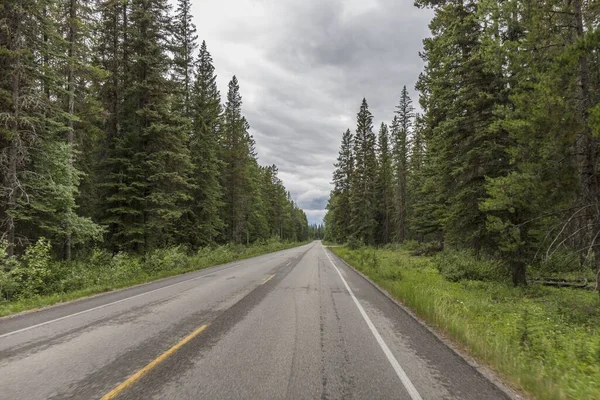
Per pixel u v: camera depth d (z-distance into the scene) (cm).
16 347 593
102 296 1170
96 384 436
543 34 1036
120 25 2194
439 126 1630
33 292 1215
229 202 4262
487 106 1477
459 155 1584
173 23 2509
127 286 1436
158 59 2152
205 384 434
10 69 1352
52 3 1438
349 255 3266
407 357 544
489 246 1588
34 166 1545
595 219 997
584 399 406
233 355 545
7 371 480
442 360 533
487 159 1484
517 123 1042
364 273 1925
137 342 615
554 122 943
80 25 1683
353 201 5250
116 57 2167
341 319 802
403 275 1619
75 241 1748
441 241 3434
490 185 1240
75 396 404
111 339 634
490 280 1564
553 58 1009
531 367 494
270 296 1115
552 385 428
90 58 1986
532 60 1060
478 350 557
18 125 1406
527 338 643
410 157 4712
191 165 2353
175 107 3006
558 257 1691
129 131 2211
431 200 3225
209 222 3259
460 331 653
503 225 1285
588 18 1056
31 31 1423
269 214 7500
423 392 418
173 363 509
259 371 479
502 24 1152
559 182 1021
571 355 545
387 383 443
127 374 468
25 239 1505
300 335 663
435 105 1836
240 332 682
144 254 2164
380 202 5694
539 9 1029
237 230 4384
